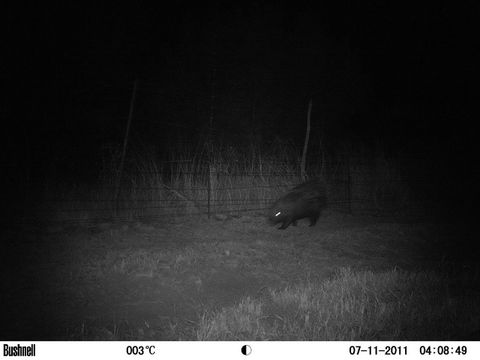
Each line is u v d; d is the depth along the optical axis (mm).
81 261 8086
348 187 13734
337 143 17906
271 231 11102
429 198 14688
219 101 17641
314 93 19297
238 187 13156
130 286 7125
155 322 6016
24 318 5926
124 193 12430
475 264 8742
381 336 5566
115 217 11508
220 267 8148
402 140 18516
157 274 7590
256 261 8562
